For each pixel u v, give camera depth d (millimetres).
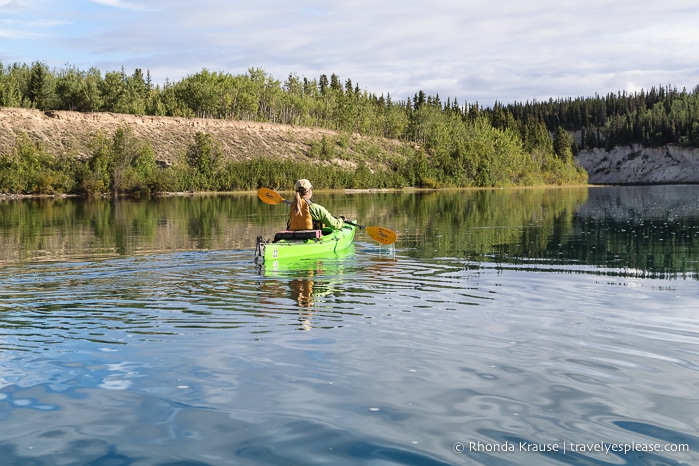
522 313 7797
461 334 6762
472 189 89375
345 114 120188
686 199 49375
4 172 62281
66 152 76000
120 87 99375
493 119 154375
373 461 3861
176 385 5184
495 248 15211
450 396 4930
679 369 5582
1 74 96750
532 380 5297
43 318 7566
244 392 5016
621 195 61375
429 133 126562
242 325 7168
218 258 13141
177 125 93375
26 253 14242
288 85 129000
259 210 34219
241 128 99625
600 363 5758
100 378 5359
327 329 6969
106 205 42031
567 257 13469
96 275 10867
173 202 46906
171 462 3869
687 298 8781
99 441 4156
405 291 9312
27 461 3885
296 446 4066
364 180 86312
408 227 21953
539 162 129250
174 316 7637
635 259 13195
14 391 5062
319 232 13625
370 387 5125
